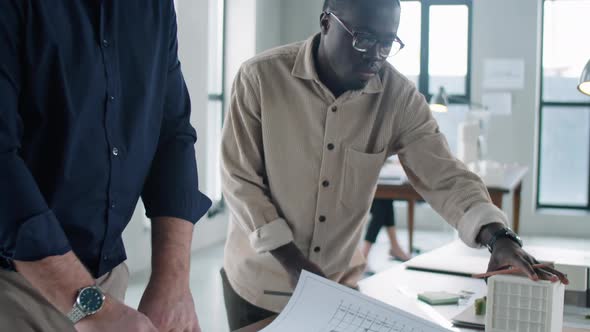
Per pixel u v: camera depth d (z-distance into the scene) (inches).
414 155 64.0
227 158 63.8
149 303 41.1
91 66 40.8
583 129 292.0
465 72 294.0
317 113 61.6
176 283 42.5
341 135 61.8
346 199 64.0
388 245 254.4
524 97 287.0
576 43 289.3
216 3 258.7
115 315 34.8
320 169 62.8
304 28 305.9
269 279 66.2
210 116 257.9
